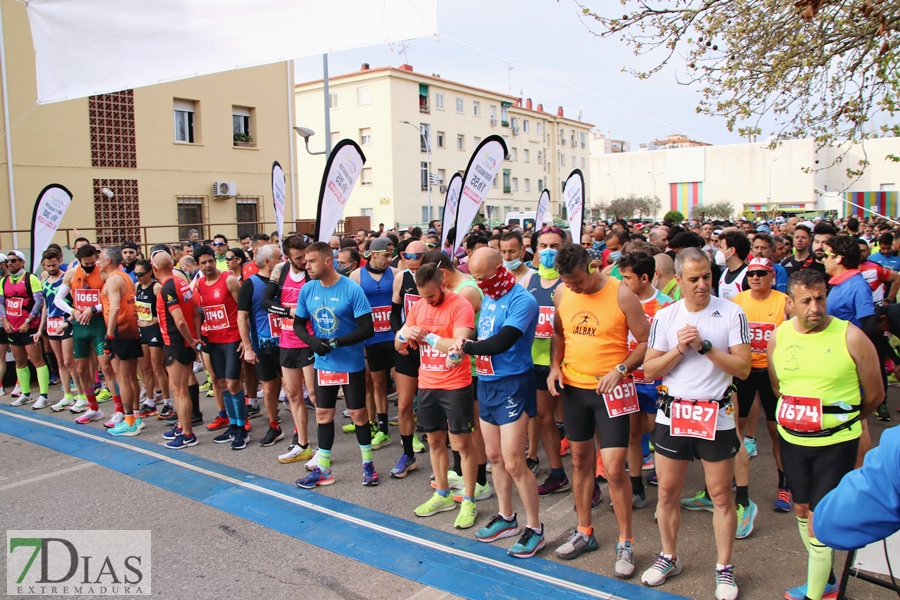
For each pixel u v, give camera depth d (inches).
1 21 584.1
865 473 64.4
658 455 135.7
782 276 224.8
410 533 166.4
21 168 604.7
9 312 303.3
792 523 167.2
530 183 1932.8
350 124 1498.5
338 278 194.2
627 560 142.9
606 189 2092.8
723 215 1619.1
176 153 725.3
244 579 145.3
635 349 142.3
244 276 333.4
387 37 131.6
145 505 187.6
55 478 211.0
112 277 251.4
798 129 301.0
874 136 292.5
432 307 168.9
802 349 126.2
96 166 660.1
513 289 150.9
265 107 814.5
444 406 166.4
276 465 220.5
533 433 207.8
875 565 121.3
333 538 164.1
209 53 156.0
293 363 218.5
